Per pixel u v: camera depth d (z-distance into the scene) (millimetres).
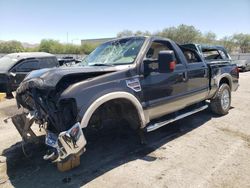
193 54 5699
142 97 4047
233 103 8203
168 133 5336
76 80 3422
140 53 4160
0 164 4062
